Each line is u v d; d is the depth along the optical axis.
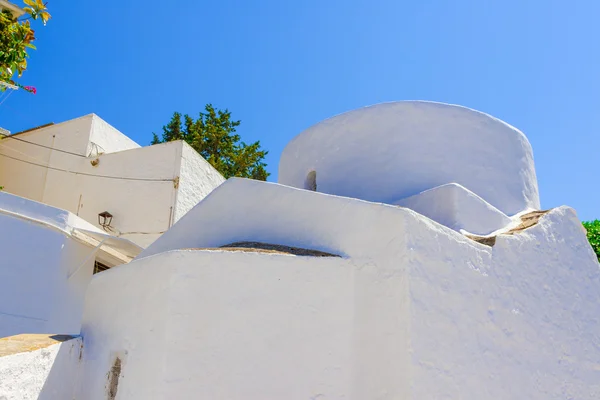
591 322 8.88
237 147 28.69
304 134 11.30
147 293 6.94
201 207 8.88
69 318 12.06
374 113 10.34
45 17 11.48
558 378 7.95
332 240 7.39
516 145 10.84
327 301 6.82
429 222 7.04
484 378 6.91
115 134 18.55
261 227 8.17
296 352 6.56
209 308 6.58
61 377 7.12
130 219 15.85
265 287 6.75
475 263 7.39
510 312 7.61
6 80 11.59
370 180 10.03
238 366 6.41
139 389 6.48
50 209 11.86
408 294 6.44
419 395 6.12
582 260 9.23
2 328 10.53
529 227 8.69
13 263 10.96
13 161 17.94
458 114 10.27
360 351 6.62
